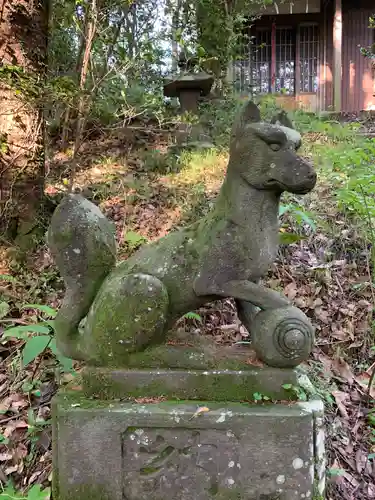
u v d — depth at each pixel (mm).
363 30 13242
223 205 1973
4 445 2527
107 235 2064
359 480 2438
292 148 1846
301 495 1829
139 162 5520
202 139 6086
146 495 1885
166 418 1842
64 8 4488
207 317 3273
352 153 3297
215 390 1929
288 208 3428
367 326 3211
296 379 1912
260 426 1823
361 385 2920
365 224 3809
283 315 1883
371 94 13258
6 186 3941
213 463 1858
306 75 13078
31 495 1908
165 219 4230
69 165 5188
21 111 3979
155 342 1979
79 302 2031
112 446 1875
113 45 4945
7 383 2867
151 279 1908
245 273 1916
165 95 6988
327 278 3475
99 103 4934
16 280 3516
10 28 3881
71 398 1966
